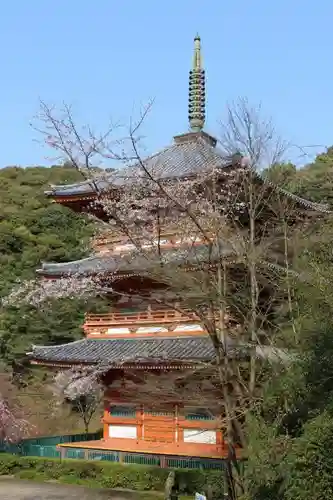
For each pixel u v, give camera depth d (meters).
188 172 23.08
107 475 26.05
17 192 85.50
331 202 30.84
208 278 17.86
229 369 16.73
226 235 19.88
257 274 21.53
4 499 23.97
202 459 23.84
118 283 26.45
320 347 15.98
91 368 24.77
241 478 15.73
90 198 27.03
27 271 69.81
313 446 13.16
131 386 27.14
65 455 28.89
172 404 26.17
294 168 30.22
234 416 16.33
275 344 19.38
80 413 51.72
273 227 24.11
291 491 13.25
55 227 79.88
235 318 19.83
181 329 26.22
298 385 16.05
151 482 24.67
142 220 19.31
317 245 21.84
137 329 27.62
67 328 61.69
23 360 60.47
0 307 62.84
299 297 19.67
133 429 27.42
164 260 17.55
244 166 19.88
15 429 39.31
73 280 23.36
